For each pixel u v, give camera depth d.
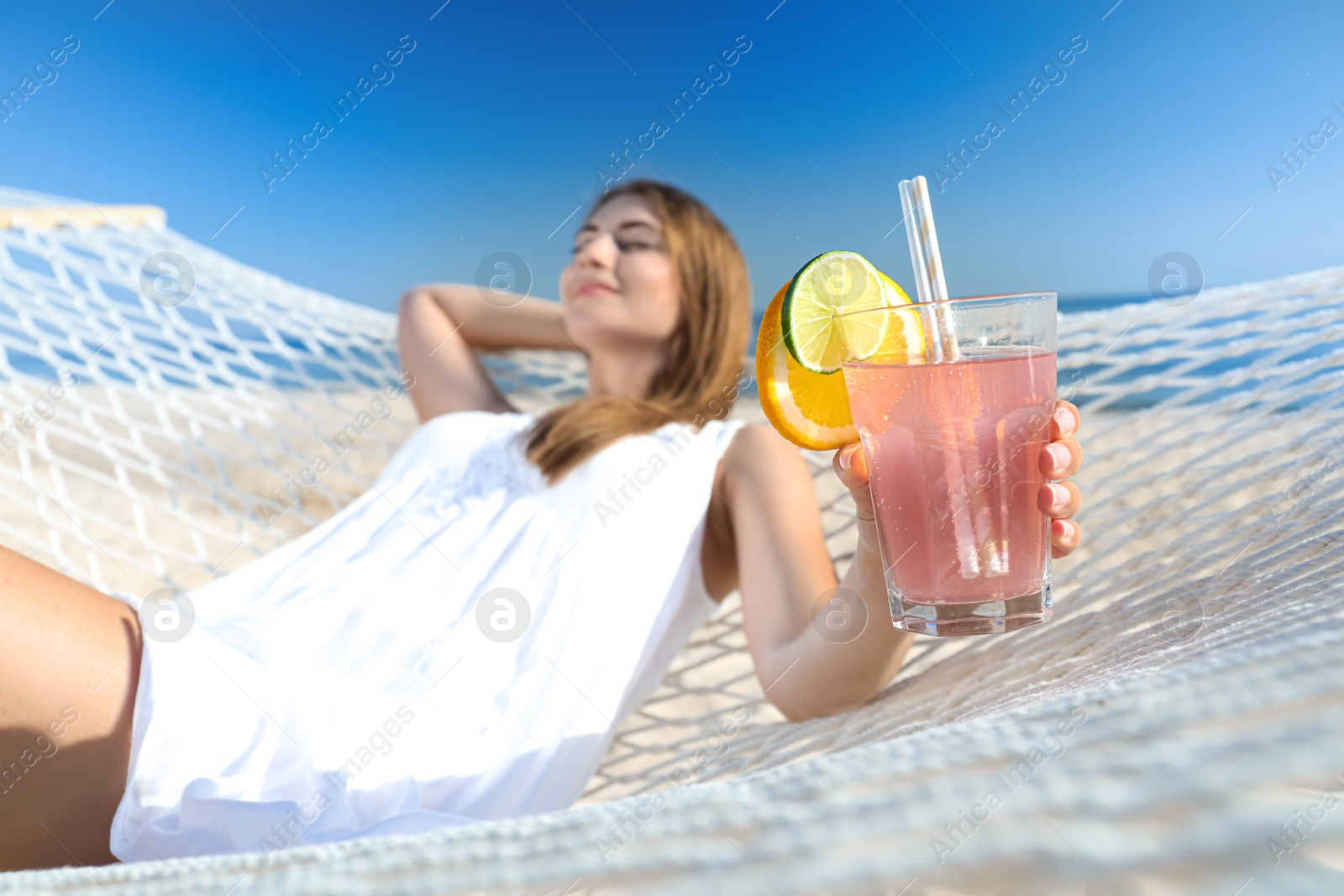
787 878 0.33
